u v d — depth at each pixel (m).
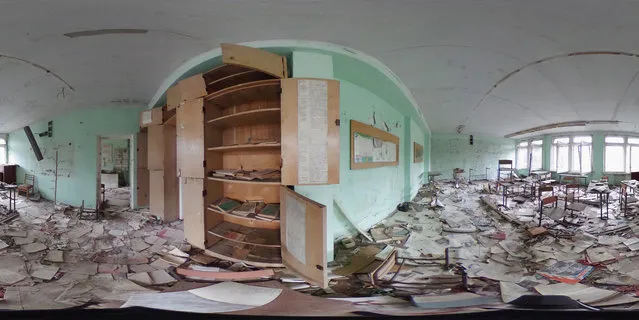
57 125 5.79
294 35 2.79
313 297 2.04
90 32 2.81
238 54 2.34
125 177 9.51
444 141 11.16
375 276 2.55
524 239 3.64
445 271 2.70
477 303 1.83
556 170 10.30
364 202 4.04
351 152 3.62
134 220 4.42
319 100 2.54
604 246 3.29
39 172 6.28
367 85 3.95
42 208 5.11
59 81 4.09
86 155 5.35
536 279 2.48
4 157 7.53
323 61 2.87
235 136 3.21
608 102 5.61
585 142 9.59
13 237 3.35
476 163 11.30
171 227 4.06
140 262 2.81
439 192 7.85
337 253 3.07
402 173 5.97
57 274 2.47
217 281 2.42
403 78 4.21
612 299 1.95
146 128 5.21
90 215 4.68
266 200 3.13
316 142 2.54
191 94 3.08
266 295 2.09
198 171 3.06
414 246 3.38
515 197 6.76
